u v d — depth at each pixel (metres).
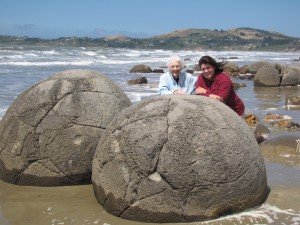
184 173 4.06
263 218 4.19
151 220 4.13
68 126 5.19
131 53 62.72
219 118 4.36
